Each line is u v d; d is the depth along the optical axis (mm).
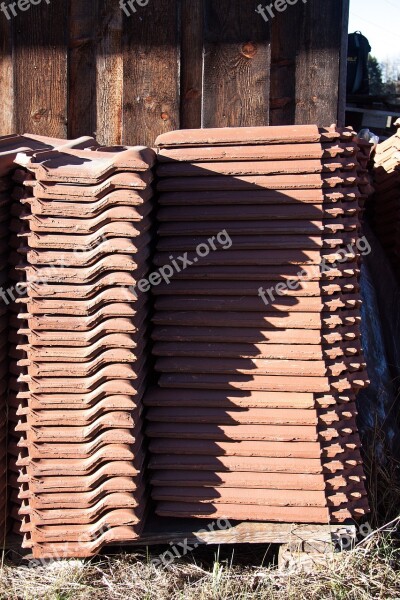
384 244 4984
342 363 3129
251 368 3090
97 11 4238
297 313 3102
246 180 3123
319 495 3100
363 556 3137
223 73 4242
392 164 4652
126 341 2855
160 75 4254
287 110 4344
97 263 2814
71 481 2957
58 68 4273
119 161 2807
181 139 3156
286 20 4277
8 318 3047
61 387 2904
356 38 10352
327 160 3160
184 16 4223
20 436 3105
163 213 3154
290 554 3125
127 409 2898
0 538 3143
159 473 3146
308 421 3074
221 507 3123
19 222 2967
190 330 3115
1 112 4355
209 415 3100
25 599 2969
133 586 3041
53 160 2955
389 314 4609
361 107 10492
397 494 3625
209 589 3021
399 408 4207
